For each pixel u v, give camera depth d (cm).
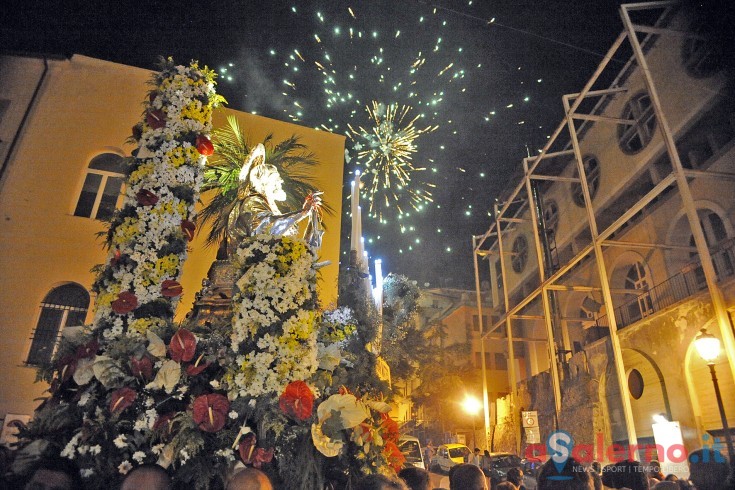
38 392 982
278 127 1432
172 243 508
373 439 423
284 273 456
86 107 1209
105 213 1145
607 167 2000
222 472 393
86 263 1094
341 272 959
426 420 3266
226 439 405
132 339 441
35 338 1024
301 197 977
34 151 1145
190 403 425
